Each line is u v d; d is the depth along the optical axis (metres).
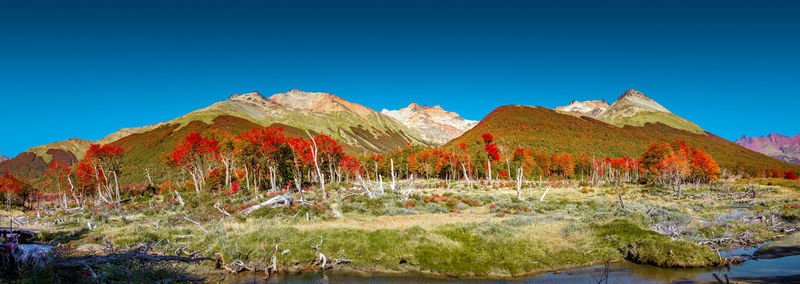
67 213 41.91
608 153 152.88
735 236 19.97
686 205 38.56
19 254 8.83
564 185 78.31
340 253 16.89
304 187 60.25
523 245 18.23
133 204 48.28
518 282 14.16
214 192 53.69
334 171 76.44
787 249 17.22
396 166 101.00
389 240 18.39
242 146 54.16
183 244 18.27
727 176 99.00
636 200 44.97
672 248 15.89
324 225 22.95
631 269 15.11
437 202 36.81
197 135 63.09
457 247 17.70
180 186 73.00
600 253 17.08
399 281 14.43
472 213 30.86
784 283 11.84
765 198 45.06
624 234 18.77
